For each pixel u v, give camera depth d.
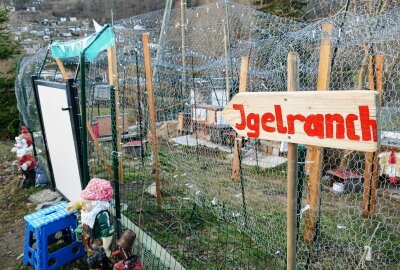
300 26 5.54
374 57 4.04
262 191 4.79
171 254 3.42
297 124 1.39
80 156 3.58
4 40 9.45
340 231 3.87
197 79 7.31
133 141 6.85
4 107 9.20
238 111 1.62
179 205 4.57
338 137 1.27
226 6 6.42
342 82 4.84
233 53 6.63
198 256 3.43
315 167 3.44
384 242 3.58
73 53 3.58
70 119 3.56
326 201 4.68
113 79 5.17
